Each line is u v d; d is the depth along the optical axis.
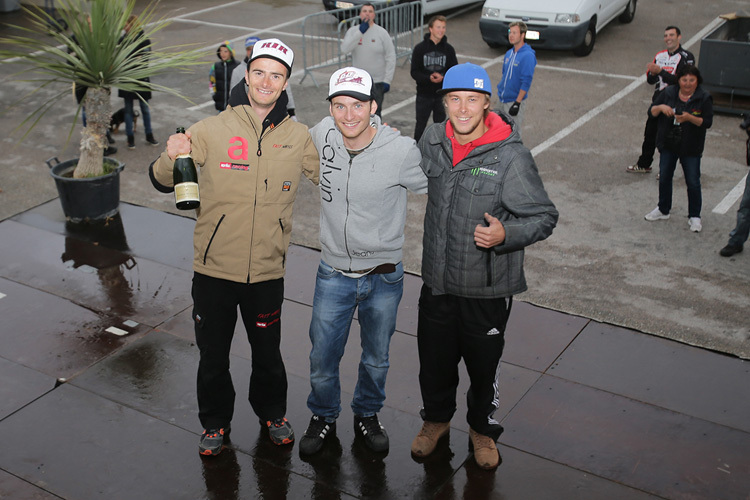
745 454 4.25
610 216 7.55
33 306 5.79
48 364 5.07
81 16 6.85
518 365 5.07
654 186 8.30
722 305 5.89
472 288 3.62
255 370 4.18
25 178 8.39
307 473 4.12
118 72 7.04
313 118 10.56
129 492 3.97
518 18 13.35
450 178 3.54
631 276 6.36
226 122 3.67
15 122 10.20
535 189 3.44
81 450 4.27
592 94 11.63
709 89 10.73
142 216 7.45
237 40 14.75
